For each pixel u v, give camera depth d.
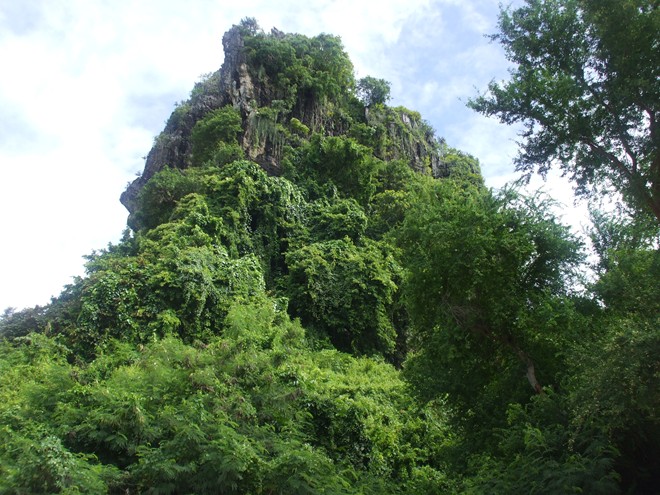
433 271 15.04
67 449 10.59
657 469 10.62
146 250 29.73
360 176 46.88
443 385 15.22
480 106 13.37
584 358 11.07
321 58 63.22
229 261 29.03
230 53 61.19
